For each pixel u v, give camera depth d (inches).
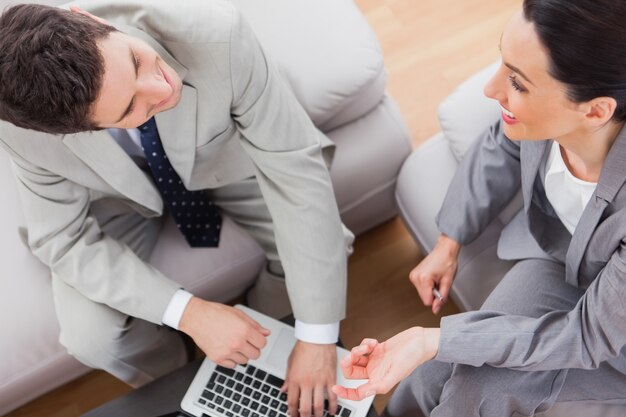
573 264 45.6
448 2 80.3
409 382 53.9
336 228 51.1
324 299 50.6
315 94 56.9
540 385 47.4
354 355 44.7
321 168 50.4
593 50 31.7
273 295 63.1
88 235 52.4
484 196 52.4
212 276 59.4
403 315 68.8
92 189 51.1
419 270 55.1
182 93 45.0
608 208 40.1
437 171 58.7
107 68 36.2
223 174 54.0
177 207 55.9
